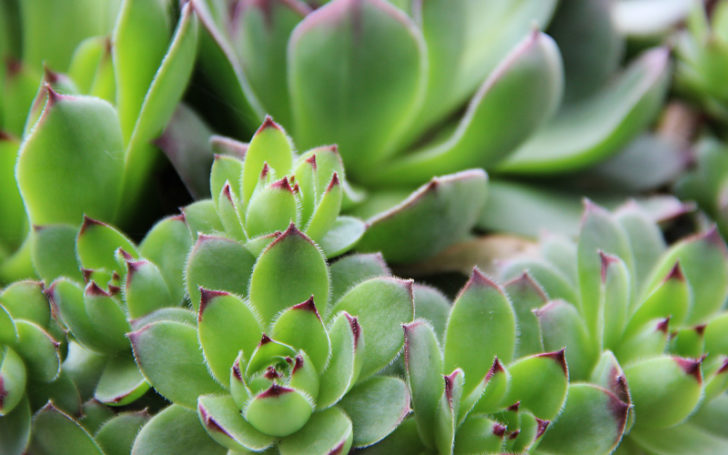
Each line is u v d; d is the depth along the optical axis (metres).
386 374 0.38
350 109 0.43
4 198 0.40
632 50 0.50
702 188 0.47
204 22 0.40
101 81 0.40
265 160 0.37
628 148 0.47
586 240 0.40
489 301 0.37
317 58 0.42
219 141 0.40
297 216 0.37
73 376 0.38
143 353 0.36
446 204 0.40
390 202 0.44
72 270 0.39
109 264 0.38
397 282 0.37
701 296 0.40
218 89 0.42
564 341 0.38
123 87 0.40
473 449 0.36
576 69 0.47
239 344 0.36
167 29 0.40
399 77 0.42
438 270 0.43
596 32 0.47
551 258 0.41
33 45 0.43
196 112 0.42
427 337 0.36
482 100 0.43
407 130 0.45
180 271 0.38
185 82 0.40
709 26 0.48
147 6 0.39
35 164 0.38
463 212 0.41
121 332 0.37
